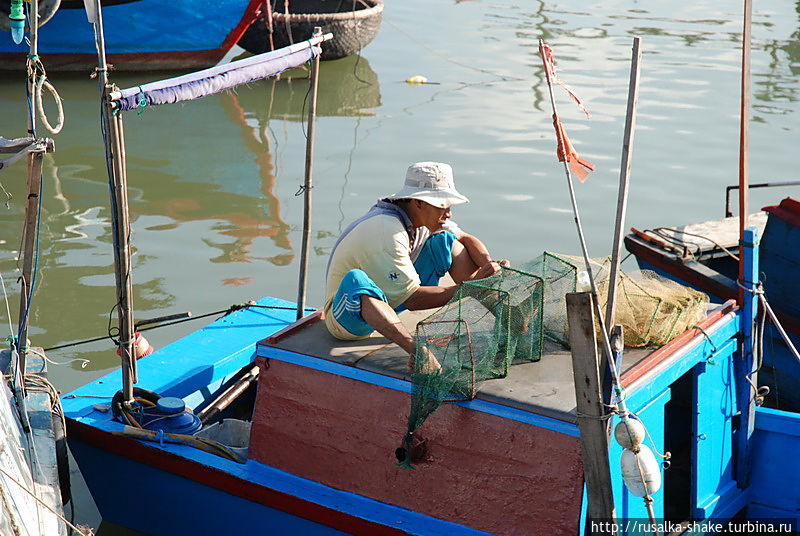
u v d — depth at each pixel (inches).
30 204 197.2
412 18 773.9
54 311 306.8
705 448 178.1
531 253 346.9
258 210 392.5
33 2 183.8
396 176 426.9
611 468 155.2
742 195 199.8
